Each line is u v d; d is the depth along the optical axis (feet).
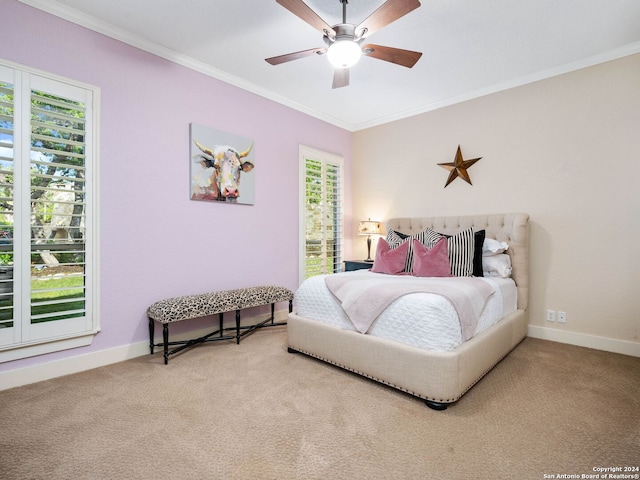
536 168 10.50
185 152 9.64
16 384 6.89
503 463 4.63
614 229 9.19
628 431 5.39
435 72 10.29
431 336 6.25
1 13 6.66
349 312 7.48
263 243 11.87
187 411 5.97
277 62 7.45
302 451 4.87
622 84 9.02
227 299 9.24
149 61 8.86
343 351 7.57
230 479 4.31
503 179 11.19
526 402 6.35
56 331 7.29
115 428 5.43
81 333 7.63
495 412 5.98
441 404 6.04
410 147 13.75
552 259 10.22
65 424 5.53
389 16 5.97
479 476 4.38
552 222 10.21
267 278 12.03
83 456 4.73
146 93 8.80
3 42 6.68
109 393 6.64
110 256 8.18
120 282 8.36
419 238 11.29
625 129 8.99
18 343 6.82
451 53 9.16
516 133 10.88
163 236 9.19
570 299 9.91
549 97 10.21
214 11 7.48
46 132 7.25
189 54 9.40
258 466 4.56
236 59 9.66
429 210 13.17
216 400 6.38
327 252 14.48
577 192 9.77
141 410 5.99
